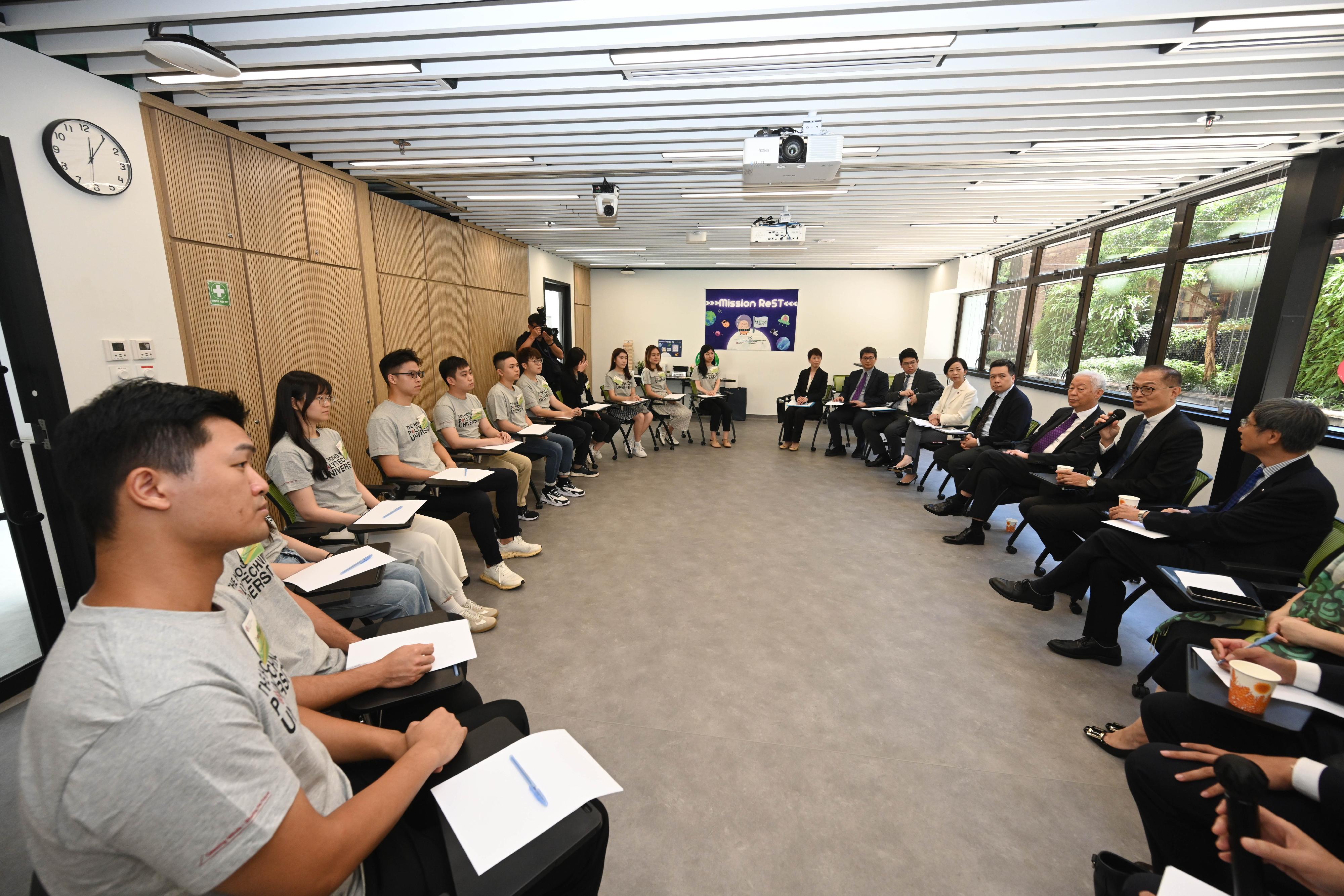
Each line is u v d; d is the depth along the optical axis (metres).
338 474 2.51
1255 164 3.39
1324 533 1.97
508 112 2.95
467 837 0.86
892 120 2.91
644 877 1.41
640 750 1.86
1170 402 2.81
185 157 2.79
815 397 7.16
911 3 1.95
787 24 2.10
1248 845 0.88
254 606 1.21
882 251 7.49
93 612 0.66
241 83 2.44
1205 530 2.17
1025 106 2.80
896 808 1.64
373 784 0.92
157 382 0.70
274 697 0.80
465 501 3.02
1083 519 2.92
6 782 1.71
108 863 0.64
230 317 3.09
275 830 0.66
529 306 7.54
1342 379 3.00
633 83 2.54
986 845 1.52
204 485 0.68
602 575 3.25
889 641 2.58
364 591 2.02
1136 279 4.60
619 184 4.37
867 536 3.99
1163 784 1.26
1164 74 2.39
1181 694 1.56
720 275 9.70
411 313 4.89
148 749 0.60
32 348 2.21
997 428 4.41
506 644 2.50
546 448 4.75
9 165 2.10
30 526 2.20
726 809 1.63
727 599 2.97
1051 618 2.82
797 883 1.40
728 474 5.79
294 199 3.54
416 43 2.24
